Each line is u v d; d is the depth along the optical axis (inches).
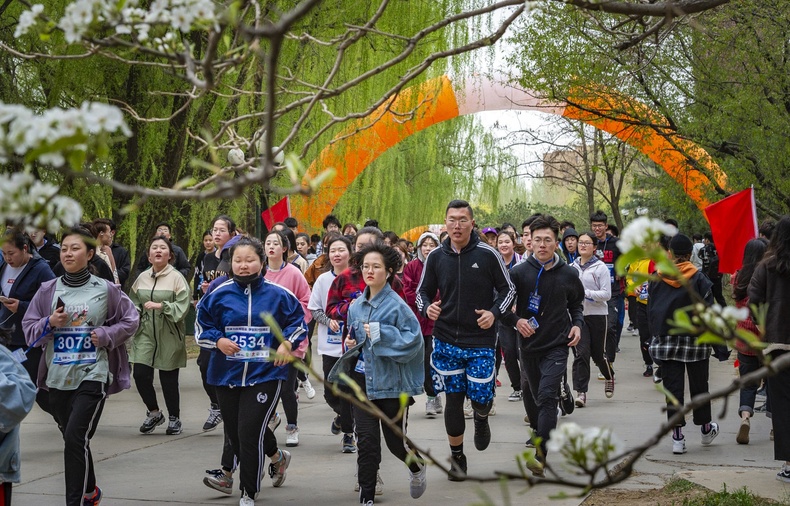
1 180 63.4
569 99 578.6
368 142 702.5
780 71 525.3
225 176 102.0
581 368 418.3
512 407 430.6
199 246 656.4
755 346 74.9
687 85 564.4
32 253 314.2
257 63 258.2
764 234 429.1
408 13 570.3
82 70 522.9
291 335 247.4
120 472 301.1
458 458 281.0
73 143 62.1
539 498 257.1
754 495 246.1
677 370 318.7
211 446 345.7
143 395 366.0
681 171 604.7
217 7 83.9
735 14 518.6
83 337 236.8
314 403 448.8
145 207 583.5
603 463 72.9
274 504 259.4
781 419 263.7
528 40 554.6
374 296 249.8
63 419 240.8
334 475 295.4
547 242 292.7
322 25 528.7
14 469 189.9
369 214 1184.2
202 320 247.9
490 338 276.5
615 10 134.6
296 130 120.2
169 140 582.9
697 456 314.2
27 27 83.8
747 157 550.9
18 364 190.4
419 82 618.8
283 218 639.8
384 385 242.1
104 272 358.3
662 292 319.6
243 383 244.5
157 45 86.6
